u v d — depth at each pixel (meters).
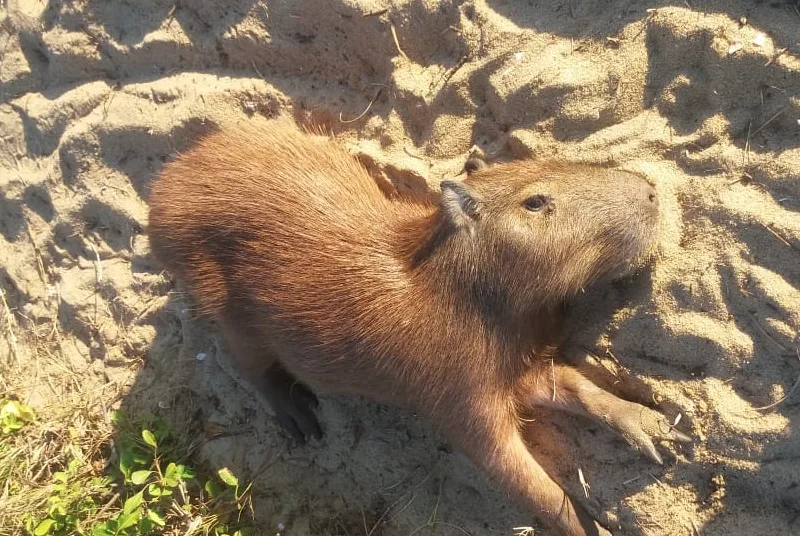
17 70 1.30
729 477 0.91
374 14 1.06
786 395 0.87
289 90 1.15
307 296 1.00
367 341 0.98
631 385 0.95
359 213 1.02
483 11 1.01
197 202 1.05
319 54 1.12
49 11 1.26
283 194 1.02
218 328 1.12
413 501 1.09
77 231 1.30
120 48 1.21
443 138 1.05
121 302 1.28
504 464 0.97
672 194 0.93
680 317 0.91
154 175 1.24
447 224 0.95
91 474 1.22
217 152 1.07
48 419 1.27
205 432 1.21
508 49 1.00
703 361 0.91
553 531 1.00
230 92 1.16
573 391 0.95
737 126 0.91
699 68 0.93
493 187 0.94
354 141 1.12
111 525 1.11
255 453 1.18
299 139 1.08
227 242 1.04
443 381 0.97
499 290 0.94
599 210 0.91
